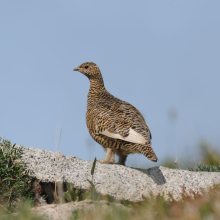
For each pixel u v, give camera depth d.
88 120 13.32
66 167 12.32
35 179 11.81
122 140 12.34
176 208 9.30
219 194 10.65
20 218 8.67
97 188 11.70
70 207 9.58
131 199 11.63
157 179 12.33
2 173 11.49
